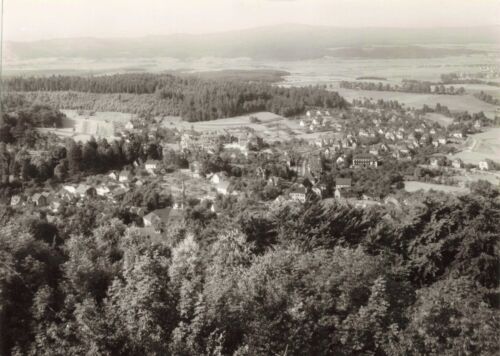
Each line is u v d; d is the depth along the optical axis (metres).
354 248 27.42
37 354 17.86
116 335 17.42
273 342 17.61
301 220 28.73
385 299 19.23
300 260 21.73
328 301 19.23
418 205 30.67
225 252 24.55
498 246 26.92
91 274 21.42
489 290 24.20
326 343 18.08
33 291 20.50
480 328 17.91
